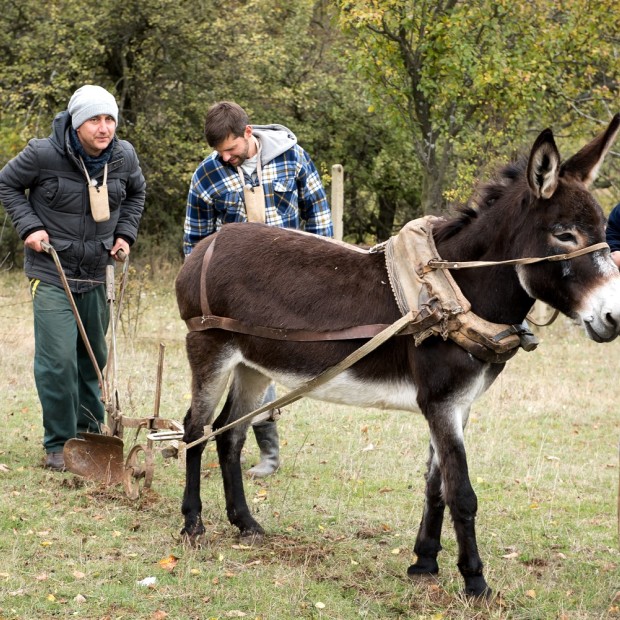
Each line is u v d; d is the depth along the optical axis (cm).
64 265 570
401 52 1295
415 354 399
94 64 1681
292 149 561
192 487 469
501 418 776
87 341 545
